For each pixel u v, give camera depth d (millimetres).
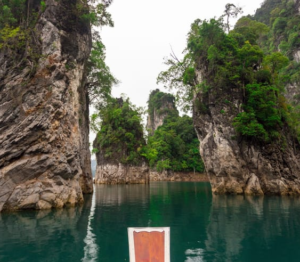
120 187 50750
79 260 9250
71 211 19453
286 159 32719
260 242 11484
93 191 39531
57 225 14648
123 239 11906
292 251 10258
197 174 86312
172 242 11570
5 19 23281
